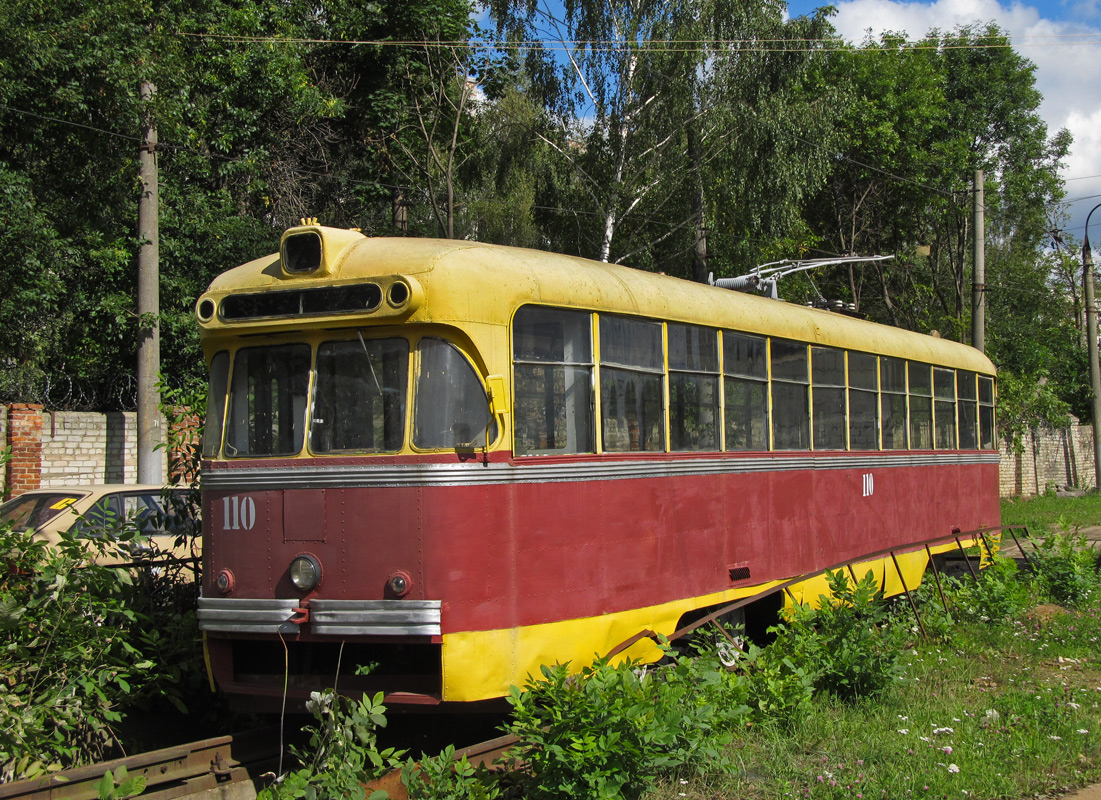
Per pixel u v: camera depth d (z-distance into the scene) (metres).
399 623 5.97
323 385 6.42
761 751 6.48
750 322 9.20
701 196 24.30
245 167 19.28
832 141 26.11
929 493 13.13
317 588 6.20
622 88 23.84
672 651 7.04
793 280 29.34
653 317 7.81
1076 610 12.66
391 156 23.27
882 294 35.34
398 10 22.78
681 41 22.89
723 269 26.19
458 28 23.58
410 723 7.29
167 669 7.11
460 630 6.08
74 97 13.64
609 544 7.15
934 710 7.51
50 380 16.83
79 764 6.46
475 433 6.29
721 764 5.94
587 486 6.99
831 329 10.84
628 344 7.55
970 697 8.07
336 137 22.72
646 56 23.38
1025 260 38.25
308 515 6.27
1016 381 30.86
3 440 13.81
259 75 19.55
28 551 6.60
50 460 14.84
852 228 32.31
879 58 31.70
